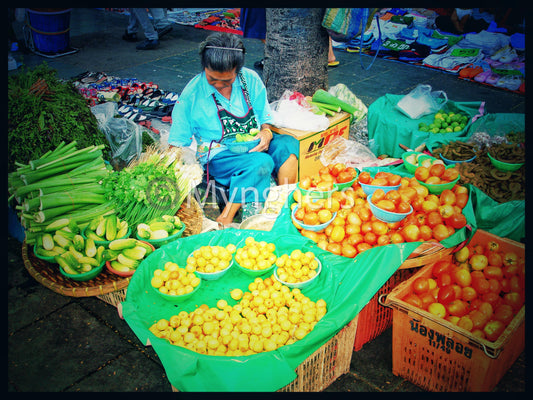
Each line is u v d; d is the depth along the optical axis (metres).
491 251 2.56
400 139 3.73
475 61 6.09
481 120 3.55
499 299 2.37
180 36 7.98
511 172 2.92
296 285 2.51
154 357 2.60
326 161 3.44
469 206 2.65
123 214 3.01
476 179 2.95
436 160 3.08
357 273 2.38
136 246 2.79
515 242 2.55
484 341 1.96
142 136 3.99
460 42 6.59
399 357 2.38
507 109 4.90
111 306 2.96
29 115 3.06
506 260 2.50
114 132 3.75
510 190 2.85
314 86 4.21
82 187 3.01
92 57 6.93
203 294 2.62
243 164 3.24
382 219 2.61
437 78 5.87
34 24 6.63
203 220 3.29
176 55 7.03
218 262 2.71
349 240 2.64
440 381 2.25
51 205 2.83
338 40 4.02
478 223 2.84
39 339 2.70
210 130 3.32
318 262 2.59
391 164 3.29
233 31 8.12
